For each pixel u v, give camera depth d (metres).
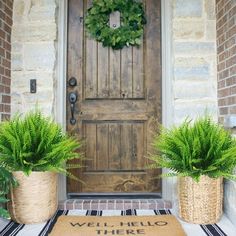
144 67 2.64
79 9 2.64
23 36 2.47
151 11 2.64
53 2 2.47
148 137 2.62
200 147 1.97
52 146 2.04
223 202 2.25
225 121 2.24
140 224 2.03
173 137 2.07
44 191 2.05
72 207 2.42
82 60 2.64
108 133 2.64
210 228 1.96
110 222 2.07
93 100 2.64
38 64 2.46
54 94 2.47
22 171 1.98
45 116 2.42
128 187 2.63
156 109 2.62
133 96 2.63
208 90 2.44
